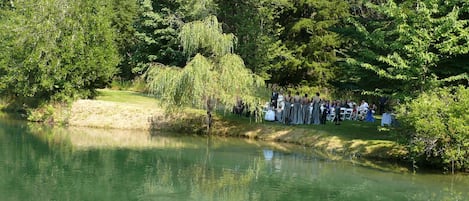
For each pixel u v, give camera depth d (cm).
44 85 3016
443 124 1816
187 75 2481
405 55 2203
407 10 2083
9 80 3108
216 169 1944
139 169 1900
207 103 2697
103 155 2152
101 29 3281
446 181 1820
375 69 2123
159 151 2278
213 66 2570
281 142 2552
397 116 1956
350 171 1952
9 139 2470
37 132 2722
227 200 1509
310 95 4056
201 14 3512
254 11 3684
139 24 4381
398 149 2155
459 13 2055
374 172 1944
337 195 1602
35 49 3038
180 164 2011
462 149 1855
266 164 2050
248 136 2673
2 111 3550
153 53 4297
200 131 2786
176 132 2838
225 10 3659
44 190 1552
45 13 3100
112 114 3025
